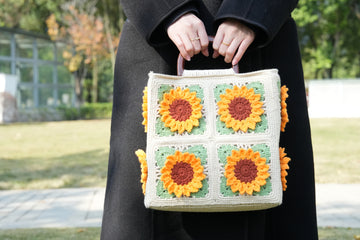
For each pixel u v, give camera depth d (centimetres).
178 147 117
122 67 135
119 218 131
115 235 131
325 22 1898
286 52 134
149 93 119
